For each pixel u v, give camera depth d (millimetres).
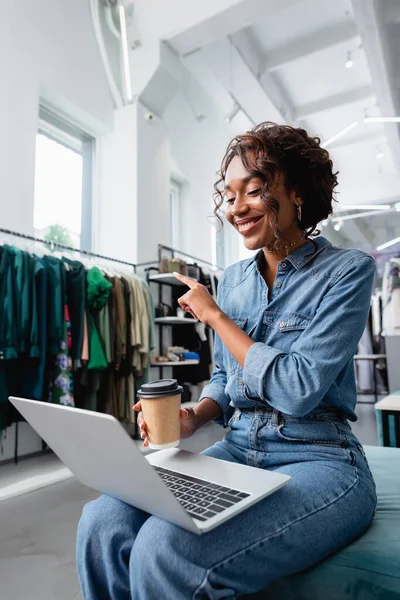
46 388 2609
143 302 3324
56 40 3441
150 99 4145
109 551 636
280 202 832
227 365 934
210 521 535
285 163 828
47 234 3584
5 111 2945
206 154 5742
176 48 4047
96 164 4098
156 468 736
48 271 2600
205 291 830
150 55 3918
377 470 1103
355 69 5188
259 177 810
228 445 878
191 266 4203
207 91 5684
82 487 2199
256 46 4812
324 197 890
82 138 4051
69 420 589
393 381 4332
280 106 5602
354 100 5629
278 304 864
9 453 2775
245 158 819
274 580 624
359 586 627
